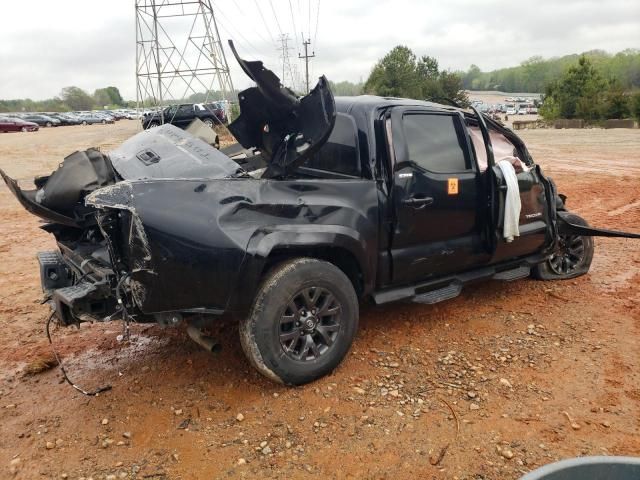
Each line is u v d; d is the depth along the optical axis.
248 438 3.21
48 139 32.72
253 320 3.50
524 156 5.37
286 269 3.56
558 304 5.20
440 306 5.15
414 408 3.48
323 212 3.74
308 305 3.69
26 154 23.19
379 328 4.67
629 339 4.40
